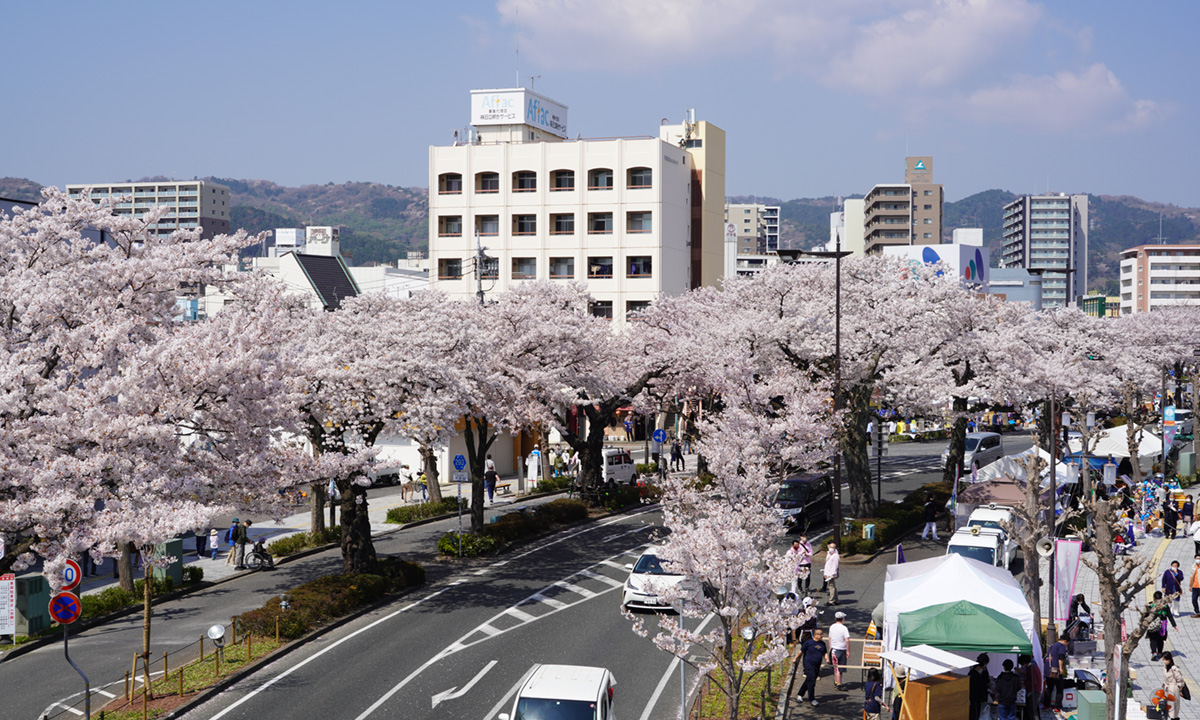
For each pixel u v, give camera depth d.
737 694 19.14
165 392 22.08
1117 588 20.17
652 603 28.55
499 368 40.50
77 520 20.69
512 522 40.31
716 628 27.48
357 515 32.31
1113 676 19.98
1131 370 66.50
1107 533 20.20
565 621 28.08
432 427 31.42
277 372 24.89
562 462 60.50
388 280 97.25
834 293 50.19
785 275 49.31
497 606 29.84
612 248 82.75
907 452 70.62
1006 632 20.16
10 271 25.36
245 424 24.06
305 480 26.91
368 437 32.69
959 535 32.88
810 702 22.50
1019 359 48.25
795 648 26.09
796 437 36.78
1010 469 41.31
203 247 26.55
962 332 47.81
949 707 19.89
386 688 22.31
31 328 23.61
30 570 32.62
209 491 24.20
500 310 42.53
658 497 49.62
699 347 47.28
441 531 42.81
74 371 22.34
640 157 82.12
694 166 90.81
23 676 23.23
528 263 84.19
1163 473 51.75
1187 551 38.38
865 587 32.69
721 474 32.78
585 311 52.16
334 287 78.81
